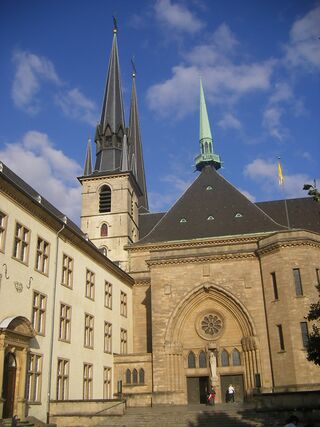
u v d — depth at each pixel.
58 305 35.66
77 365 37.59
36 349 31.86
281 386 38.78
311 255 41.16
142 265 57.88
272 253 42.47
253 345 41.47
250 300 43.00
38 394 31.61
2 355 26.78
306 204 62.56
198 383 43.50
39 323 32.84
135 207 71.62
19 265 30.89
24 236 32.28
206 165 69.31
